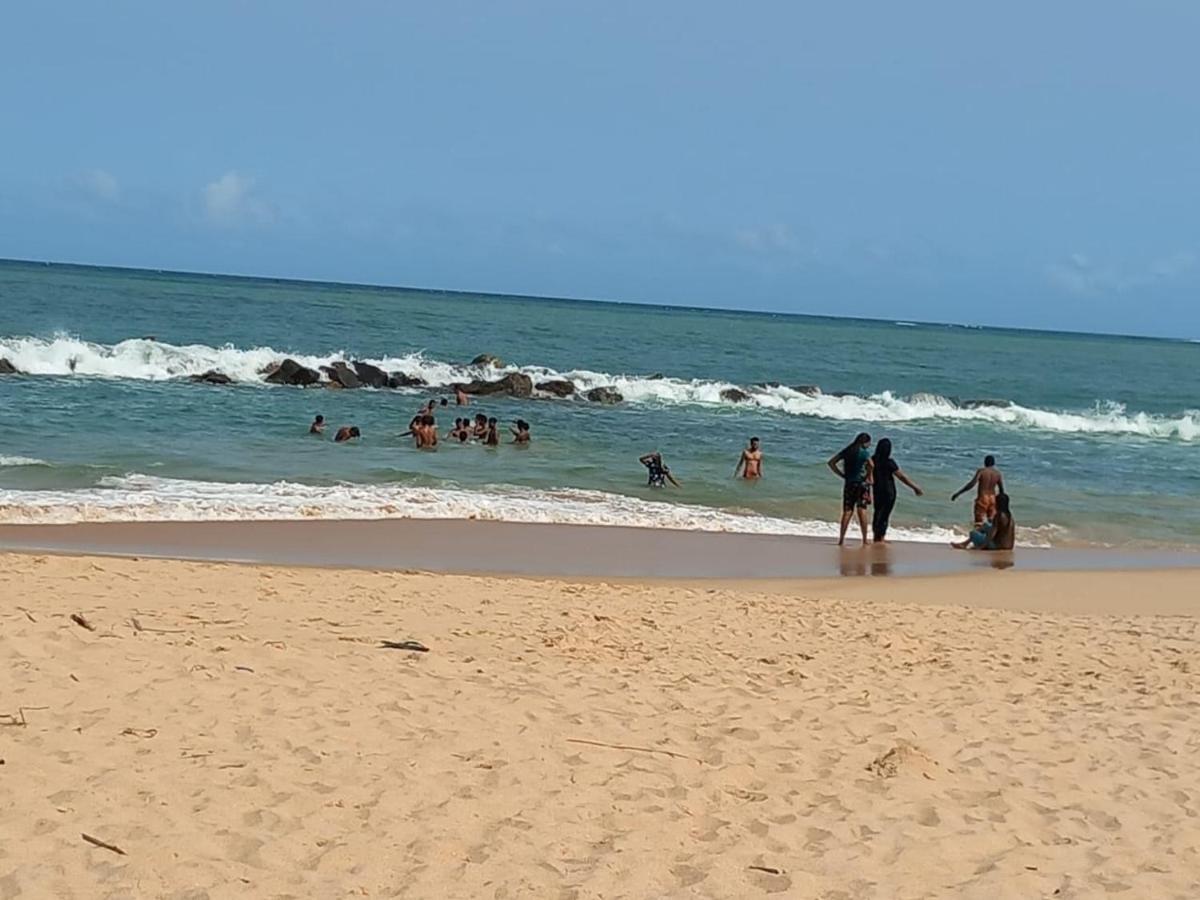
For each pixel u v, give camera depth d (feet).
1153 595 53.83
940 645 39.24
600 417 114.73
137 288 333.62
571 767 22.63
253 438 86.69
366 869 17.46
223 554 50.26
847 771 24.14
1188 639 42.32
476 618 38.09
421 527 60.03
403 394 120.06
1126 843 21.33
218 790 19.62
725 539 63.16
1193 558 66.59
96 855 16.99
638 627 38.60
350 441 88.58
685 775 22.98
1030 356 334.24
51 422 85.56
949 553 63.41
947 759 25.54
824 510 74.90
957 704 30.50
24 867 16.42
